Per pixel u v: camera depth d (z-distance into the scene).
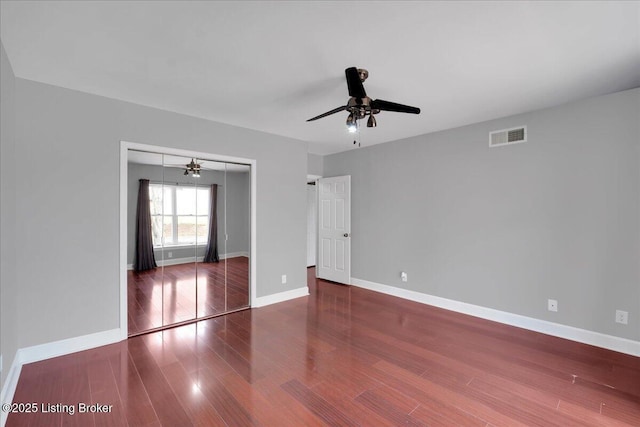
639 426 1.80
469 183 3.73
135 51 2.07
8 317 2.09
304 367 2.47
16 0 1.53
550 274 3.12
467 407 1.98
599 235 2.83
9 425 1.80
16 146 2.42
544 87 2.65
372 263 4.90
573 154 2.97
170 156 3.42
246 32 1.85
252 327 3.33
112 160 2.90
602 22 1.74
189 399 2.05
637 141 2.64
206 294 3.71
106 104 2.87
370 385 2.22
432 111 3.25
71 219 2.68
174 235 3.47
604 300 2.80
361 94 2.20
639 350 2.63
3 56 1.99
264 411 1.93
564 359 2.60
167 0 1.55
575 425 1.81
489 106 3.11
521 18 1.71
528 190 3.26
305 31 1.84
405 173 4.43
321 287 5.08
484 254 3.61
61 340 2.63
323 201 5.64
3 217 1.99
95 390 2.14
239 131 3.82
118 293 2.93
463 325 3.39
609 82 2.54
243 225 4.03
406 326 3.36
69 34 1.87
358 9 1.63
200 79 2.50
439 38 1.92
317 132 4.11
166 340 2.98
